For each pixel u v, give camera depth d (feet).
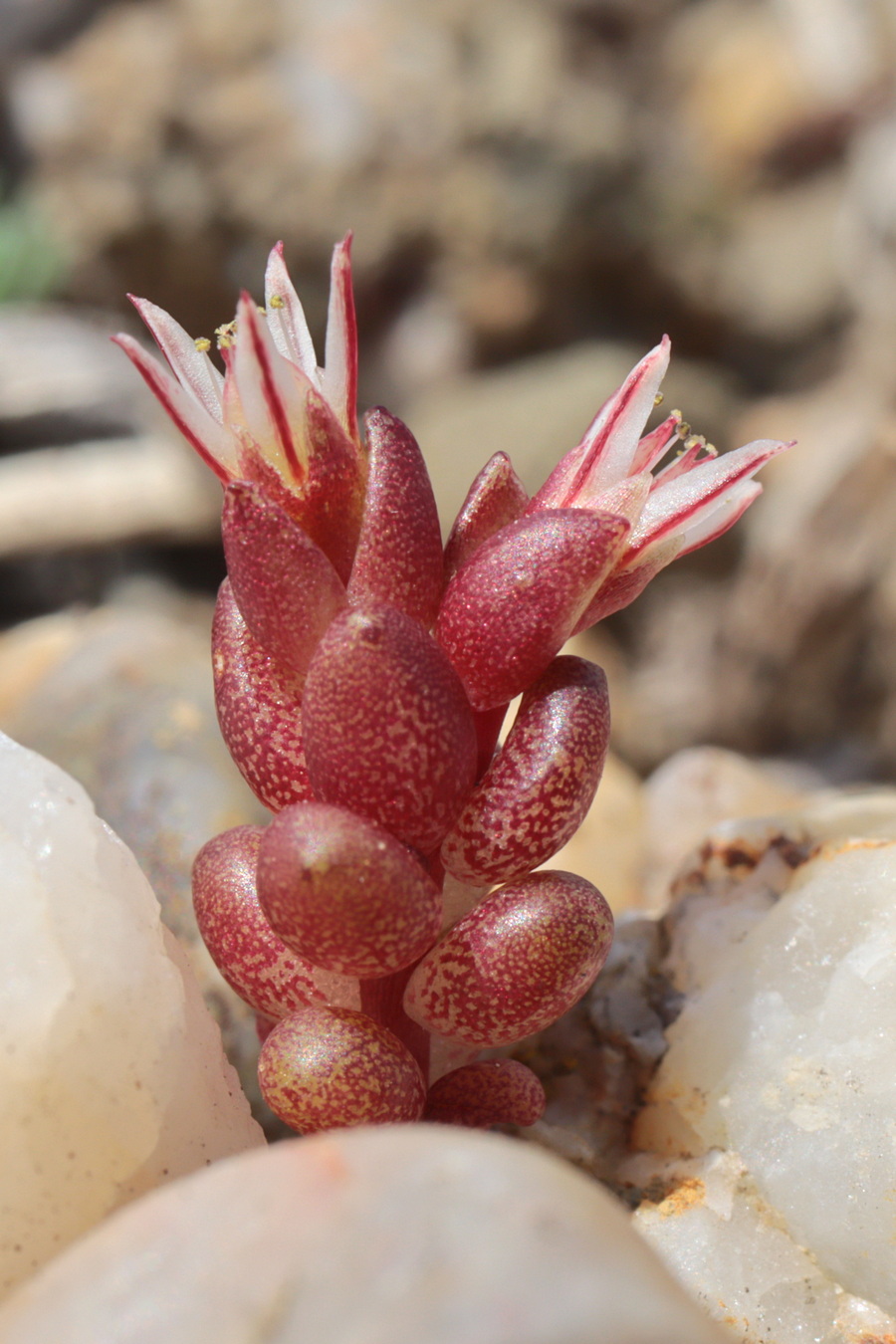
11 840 0.26
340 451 0.26
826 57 1.56
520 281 1.27
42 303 1.14
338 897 0.25
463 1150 0.24
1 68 1.21
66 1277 0.24
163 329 0.27
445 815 0.26
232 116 1.18
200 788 0.32
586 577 0.26
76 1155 0.26
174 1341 0.23
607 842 0.35
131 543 0.93
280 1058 0.26
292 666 0.26
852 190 1.32
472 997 0.26
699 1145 0.28
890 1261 0.27
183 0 1.24
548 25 1.36
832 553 0.80
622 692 0.93
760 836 0.29
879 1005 0.27
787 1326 0.27
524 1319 0.23
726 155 1.57
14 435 0.98
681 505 0.26
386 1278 0.23
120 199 1.14
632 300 1.36
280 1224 0.24
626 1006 0.29
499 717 0.27
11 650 0.42
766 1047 0.28
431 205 1.23
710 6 1.66
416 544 0.26
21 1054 0.25
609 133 1.31
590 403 1.08
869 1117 0.27
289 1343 0.23
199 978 0.30
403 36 1.27
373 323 1.29
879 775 0.86
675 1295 0.23
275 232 1.18
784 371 1.42
